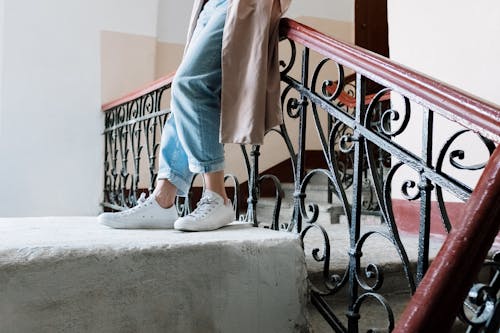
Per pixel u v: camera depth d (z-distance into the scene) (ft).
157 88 10.85
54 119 15.43
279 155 18.12
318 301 5.83
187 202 9.04
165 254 4.98
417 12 10.32
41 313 4.47
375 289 5.00
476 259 2.55
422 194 4.50
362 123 5.28
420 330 2.51
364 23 18.34
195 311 5.10
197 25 6.98
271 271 5.51
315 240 9.36
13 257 4.44
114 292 4.75
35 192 15.24
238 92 6.15
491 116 3.45
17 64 14.92
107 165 15.92
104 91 16.02
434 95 4.02
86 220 7.56
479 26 8.91
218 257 5.24
